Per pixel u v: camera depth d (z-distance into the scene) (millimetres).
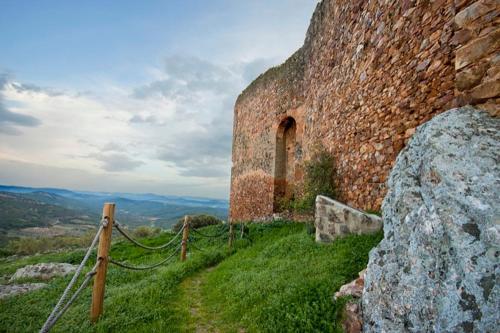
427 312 2053
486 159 2197
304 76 11930
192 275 6094
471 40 2658
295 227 9336
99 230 3736
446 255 2039
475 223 1961
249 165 16453
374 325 2488
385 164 5129
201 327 3611
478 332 1703
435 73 3799
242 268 5613
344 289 3236
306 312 3088
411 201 2611
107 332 3311
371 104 5746
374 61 5684
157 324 3500
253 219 15289
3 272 8578
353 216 5281
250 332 3236
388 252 2666
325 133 8648
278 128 13977
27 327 3521
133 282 5770
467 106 2641
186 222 7324
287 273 4359
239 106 18594
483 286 1761
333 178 7594
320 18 9789
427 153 2561
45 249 17203
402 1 4703
